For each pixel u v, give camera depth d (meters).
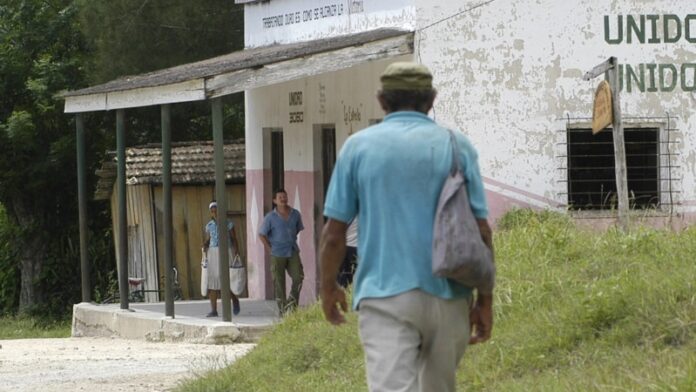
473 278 7.84
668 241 15.40
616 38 23.61
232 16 40.75
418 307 7.86
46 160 41.69
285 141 28.58
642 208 23.77
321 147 27.08
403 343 7.88
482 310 8.26
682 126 23.83
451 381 8.22
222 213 21.98
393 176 7.94
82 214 28.86
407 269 7.87
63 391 16.27
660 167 23.81
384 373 7.84
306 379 14.57
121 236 26.73
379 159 7.95
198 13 40.28
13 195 42.44
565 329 12.38
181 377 17.14
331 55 22.34
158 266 35.16
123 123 26.30
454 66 23.08
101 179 37.28
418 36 22.92
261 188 30.06
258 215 30.19
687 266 13.27
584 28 23.50
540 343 12.37
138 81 26.61
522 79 23.33
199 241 35.03
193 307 27.77
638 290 12.46
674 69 23.78
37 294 42.53
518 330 13.03
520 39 23.30
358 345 15.02
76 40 43.12
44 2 43.00
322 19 27.19
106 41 40.03
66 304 42.47
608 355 11.51
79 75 41.59
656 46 23.72
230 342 22.33
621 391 10.00
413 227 7.89
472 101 23.19
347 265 21.89
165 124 23.59
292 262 24.80
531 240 17.27
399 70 8.17
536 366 12.03
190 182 34.88
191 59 40.69
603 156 23.72
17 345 24.58
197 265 35.06
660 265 13.96
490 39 23.19
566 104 23.48
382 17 24.41
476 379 12.09
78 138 28.69
